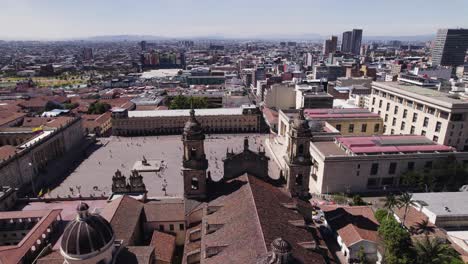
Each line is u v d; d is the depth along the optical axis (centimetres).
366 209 9250
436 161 11919
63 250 4769
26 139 16175
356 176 11744
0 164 11544
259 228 5159
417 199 9575
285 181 8100
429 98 13562
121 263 5603
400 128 15712
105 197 11106
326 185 11725
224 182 7769
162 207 8231
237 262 4722
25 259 7350
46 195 12069
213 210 6769
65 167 15138
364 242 7712
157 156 16800
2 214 8988
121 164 15562
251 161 7756
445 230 8544
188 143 7094
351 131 16138
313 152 12569
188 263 5991
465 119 12744
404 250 6775
